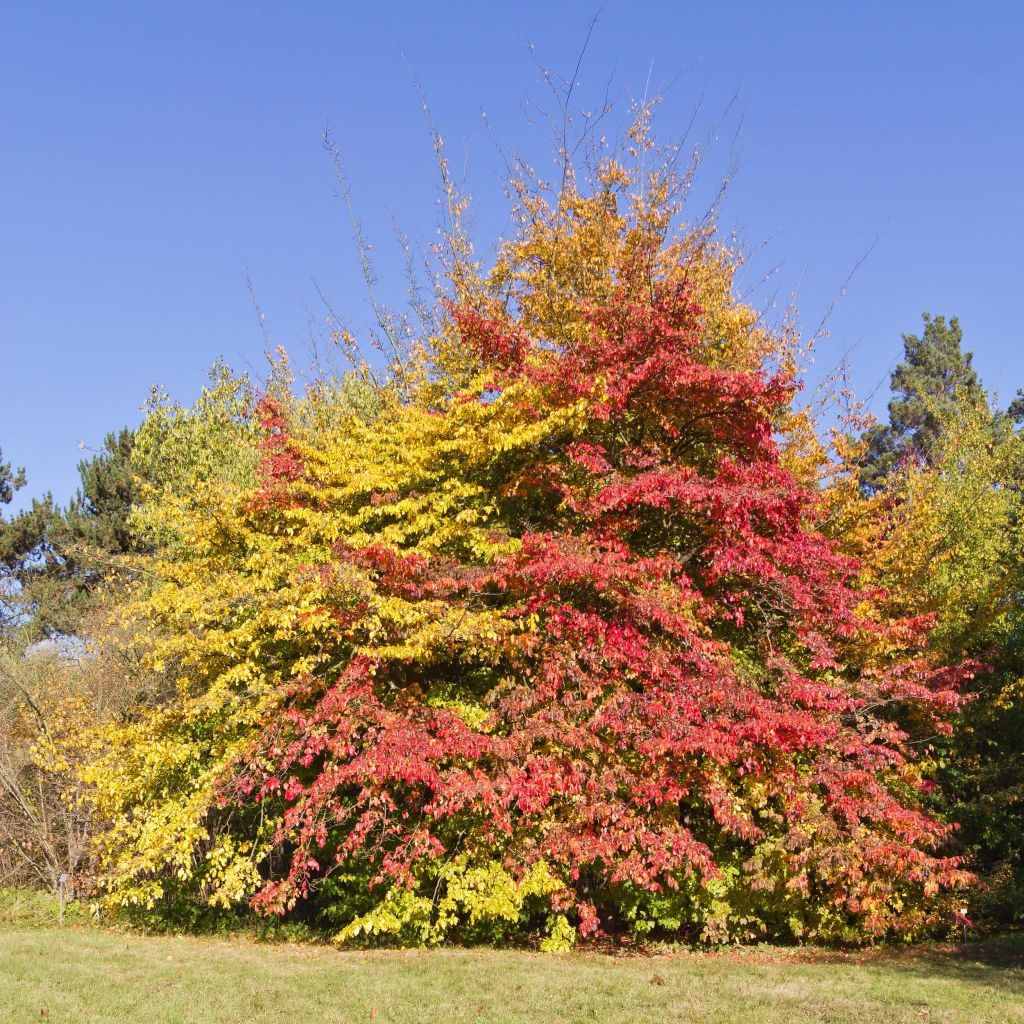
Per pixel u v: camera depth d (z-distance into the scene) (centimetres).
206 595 1178
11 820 1620
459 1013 779
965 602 1733
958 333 4294
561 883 1116
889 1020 756
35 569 3128
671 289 1495
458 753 1070
